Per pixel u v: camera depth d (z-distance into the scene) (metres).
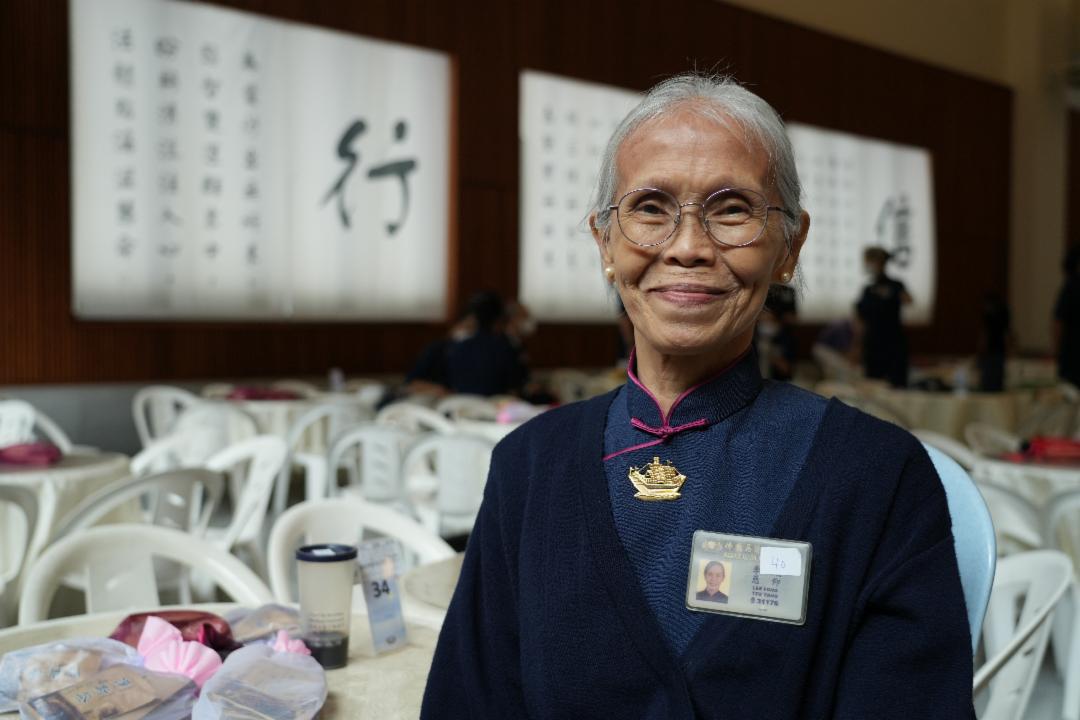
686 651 0.87
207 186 6.36
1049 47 12.45
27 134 5.75
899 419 5.04
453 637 1.02
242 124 6.48
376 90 7.12
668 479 0.93
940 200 11.35
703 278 0.92
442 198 7.50
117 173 6.05
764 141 0.93
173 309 6.28
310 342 6.84
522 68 7.88
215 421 4.68
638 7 8.56
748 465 0.92
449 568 1.84
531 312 8.02
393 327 7.22
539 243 8.06
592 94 8.34
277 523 1.96
